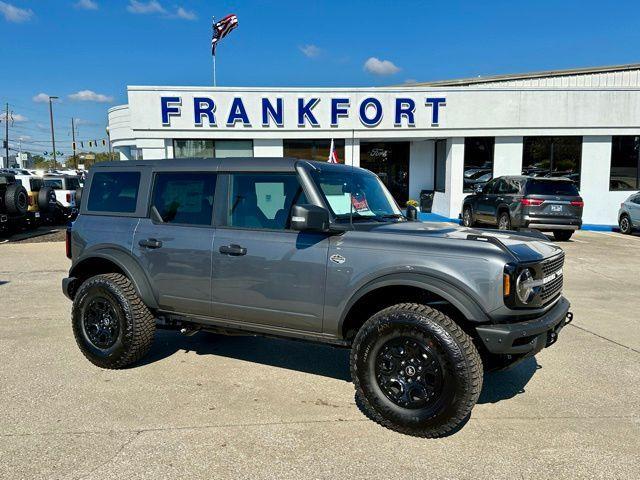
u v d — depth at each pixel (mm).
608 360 5145
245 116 18156
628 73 20938
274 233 4074
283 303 4020
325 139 18859
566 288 8664
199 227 4391
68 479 2979
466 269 3445
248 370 4781
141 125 17906
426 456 3271
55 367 4797
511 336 3355
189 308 4453
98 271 5129
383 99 18469
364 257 3725
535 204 13648
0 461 3162
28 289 8328
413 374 3502
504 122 18672
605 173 18922
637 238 15461
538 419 3824
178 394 4203
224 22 19734
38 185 18953
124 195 4863
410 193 22250
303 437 3506
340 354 5270
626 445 3428
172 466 3129
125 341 4570
